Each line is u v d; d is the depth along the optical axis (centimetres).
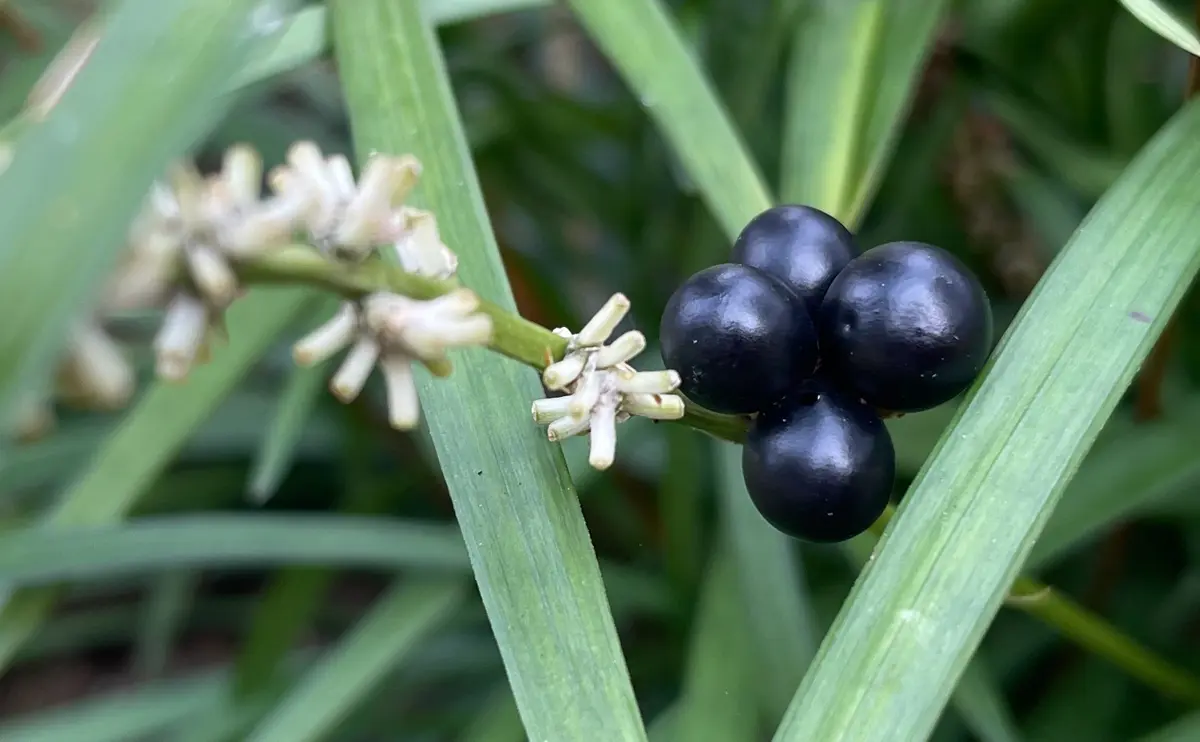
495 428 9
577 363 8
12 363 6
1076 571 17
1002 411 9
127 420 14
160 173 7
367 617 17
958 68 16
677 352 9
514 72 19
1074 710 15
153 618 22
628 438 17
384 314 7
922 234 19
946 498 9
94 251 7
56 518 14
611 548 20
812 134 12
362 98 11
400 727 19
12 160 7
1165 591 17
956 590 9
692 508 17
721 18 19
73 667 26
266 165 21
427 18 11
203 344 7
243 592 26
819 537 9
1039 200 17
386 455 22
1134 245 10
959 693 13
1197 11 12
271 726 15
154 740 20
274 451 15
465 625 19
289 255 7
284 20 12
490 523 9
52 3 19
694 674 14
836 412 9
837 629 9
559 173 21
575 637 9
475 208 10
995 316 18
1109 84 16
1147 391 13
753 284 9
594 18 12
